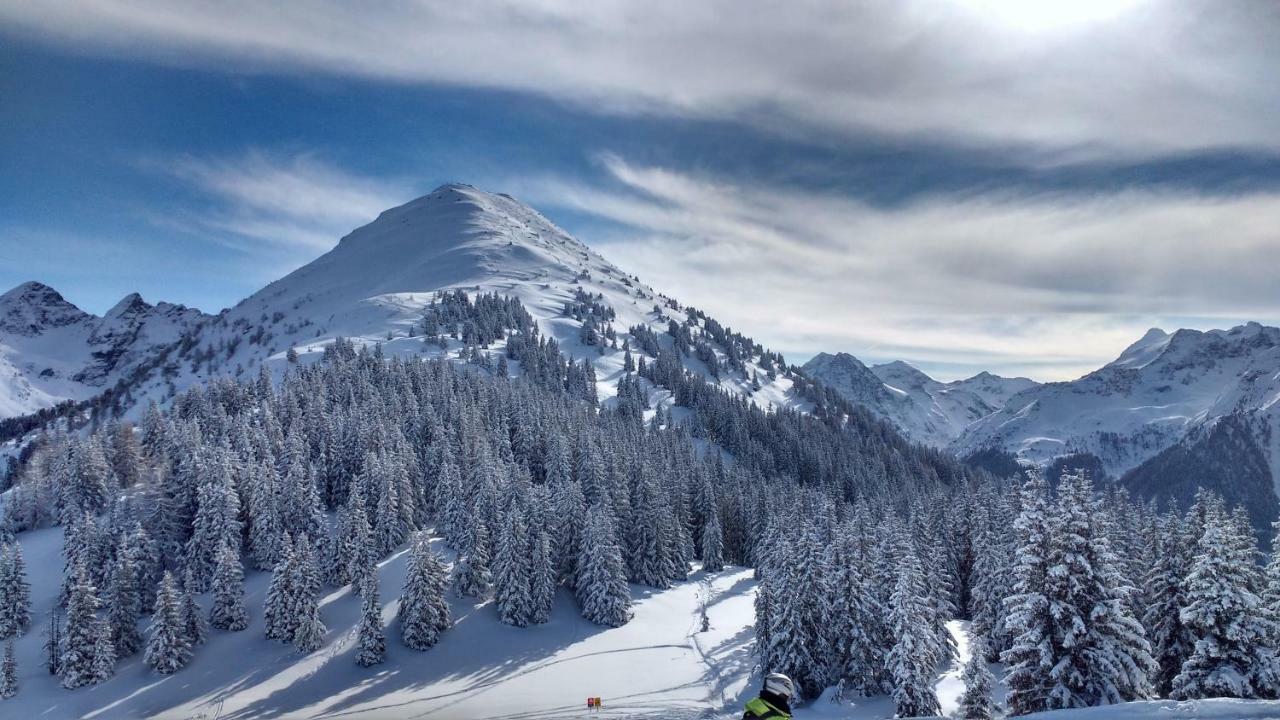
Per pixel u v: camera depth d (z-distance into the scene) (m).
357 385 128.25
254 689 63.03
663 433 146.12
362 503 81.69
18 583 74.25
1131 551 56.75
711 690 61.00
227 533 78.06
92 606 66.44
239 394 125.25
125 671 66.38
